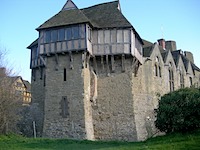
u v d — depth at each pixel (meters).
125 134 25.83
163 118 20.06
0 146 19.64
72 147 19.06
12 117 26.91
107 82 27.22
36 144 20.45
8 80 27.59
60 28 26.31
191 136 17.67
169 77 35.62
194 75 41.94
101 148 18.02
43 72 30.47
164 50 39.03
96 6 30.55
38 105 29.97
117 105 26.62
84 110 24.77
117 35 26.78
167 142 17.42
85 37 25.33
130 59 27.20
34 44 31.78
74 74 25.67
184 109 19.30
